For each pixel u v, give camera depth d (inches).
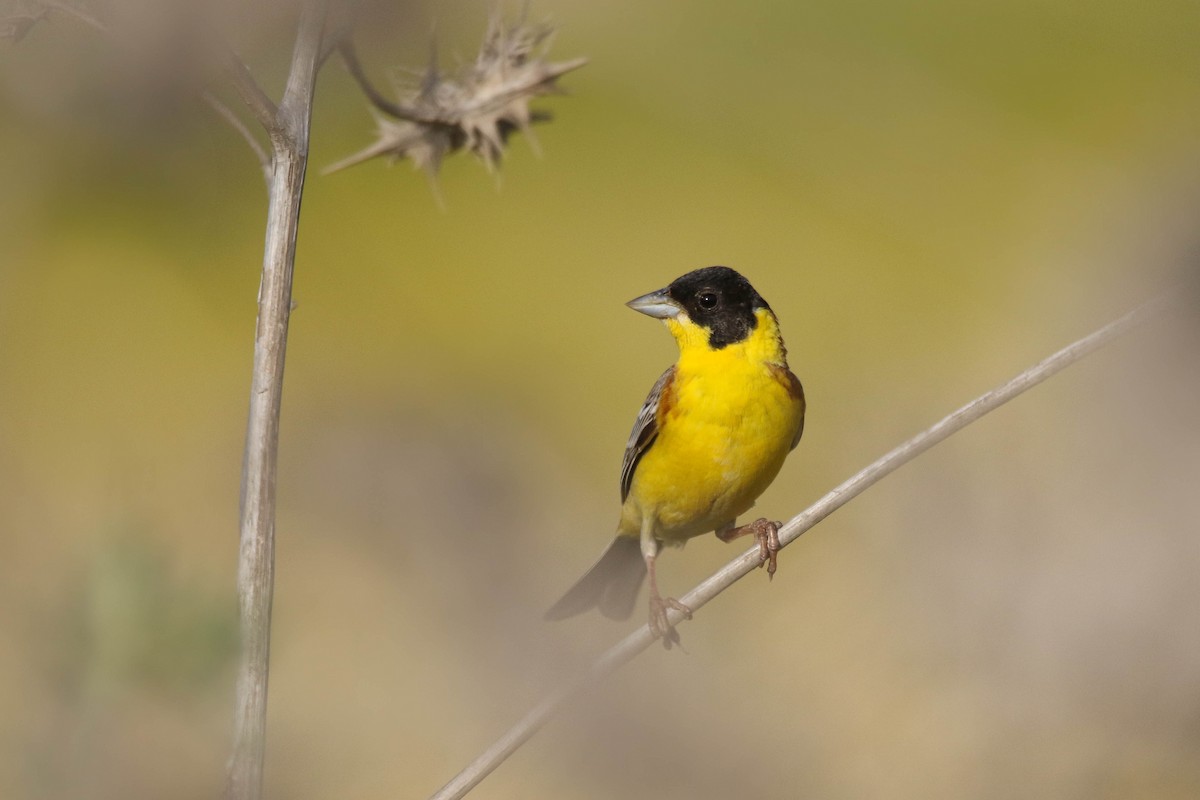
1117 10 937.5
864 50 933.8
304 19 193.2
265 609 188.1
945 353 715.4
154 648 114.9
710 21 956.0
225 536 604.4
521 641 442.6
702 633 482.0
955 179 868.0
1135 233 573.6
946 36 935.7
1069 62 916.0
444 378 716.0
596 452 692.1
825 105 928.3
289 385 697.0
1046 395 529.7
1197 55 906.1
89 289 747.4
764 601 538.9
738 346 352.8
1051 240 717.3
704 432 349.7
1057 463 481.7
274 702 455.5
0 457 642.8
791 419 357.7
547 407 709.3
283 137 191.5
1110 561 452.1
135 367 751.7
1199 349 457.7
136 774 116.5
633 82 956.6
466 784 236.7
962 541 476.4
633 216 898.1
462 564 473.7
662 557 614.5
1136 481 452.4
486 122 248.5
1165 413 453.1
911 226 850.8
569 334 825.5
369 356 768.9
